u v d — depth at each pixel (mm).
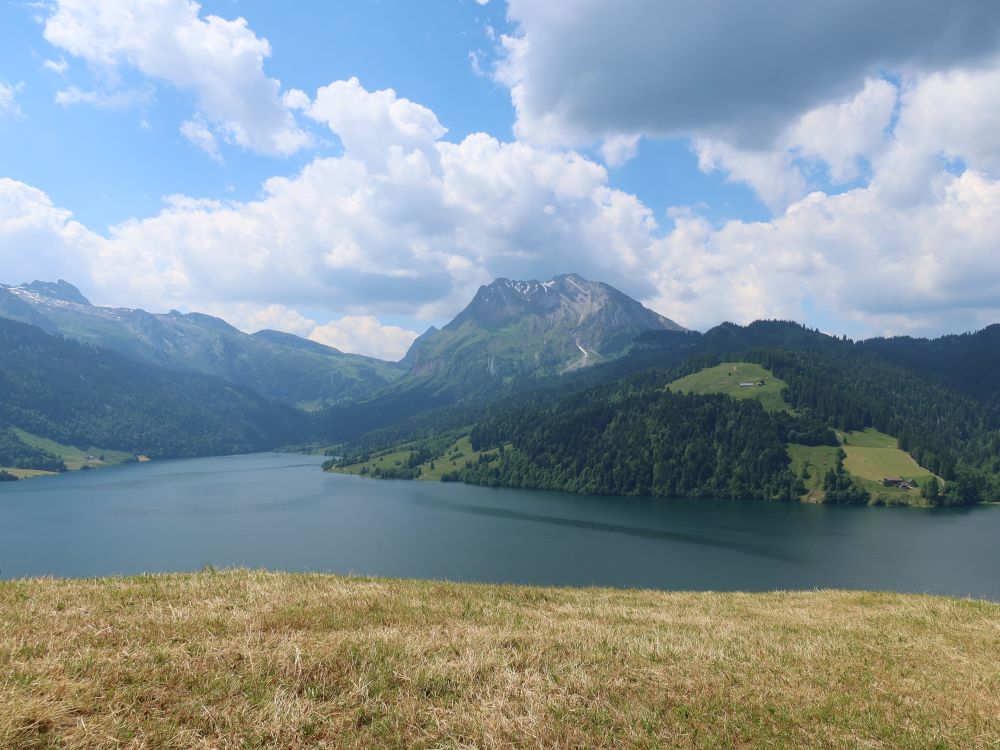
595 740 8008
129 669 8938
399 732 7910
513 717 8484
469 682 9617
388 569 102812
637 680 10305
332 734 7746
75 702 7691
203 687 8617
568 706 8898
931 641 15102
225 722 7758
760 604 21938
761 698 9688
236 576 18578
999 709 9727
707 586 90188
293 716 7926
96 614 12438
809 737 8398
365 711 8375
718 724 8688
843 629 16484
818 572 100500
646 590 25406
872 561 108812
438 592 18438
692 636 14289
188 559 110562
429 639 11898
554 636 13047
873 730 8703
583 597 21297
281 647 10367
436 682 9492
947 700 10086
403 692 9086
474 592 19359
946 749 8211
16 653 9492
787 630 16047
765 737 8344
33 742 6715
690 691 9898
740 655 12438
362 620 13523
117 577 17875
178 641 10875
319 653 10164
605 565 105625
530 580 94812
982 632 16484
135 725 7387
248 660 9742
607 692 9617
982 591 88750
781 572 100562
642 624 16125
